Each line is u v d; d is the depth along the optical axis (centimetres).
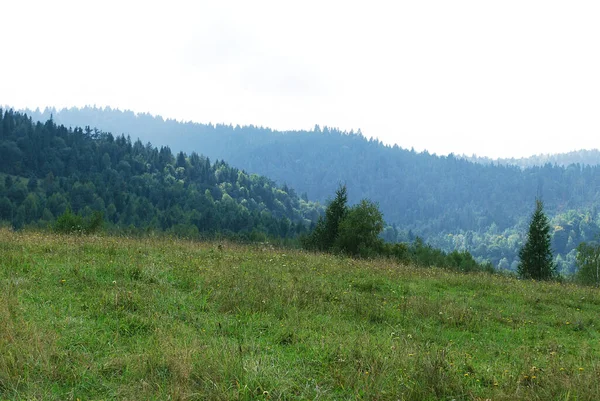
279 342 671
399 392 514
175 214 13150
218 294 875
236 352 568
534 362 704
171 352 546
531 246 3241
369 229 2941
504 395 528
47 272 886
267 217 14625
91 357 535
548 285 1770
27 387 457
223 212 15425
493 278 1766
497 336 888
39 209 10706
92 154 17262
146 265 1038
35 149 15450
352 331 770
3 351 507
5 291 715
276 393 489
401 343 699
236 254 1471
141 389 469
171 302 804
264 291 933
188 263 1152
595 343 908
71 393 452
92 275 906
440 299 1136
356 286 1203
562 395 541
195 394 462
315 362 595
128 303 743
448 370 584
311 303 918
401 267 1711
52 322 620
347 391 521
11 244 1152
